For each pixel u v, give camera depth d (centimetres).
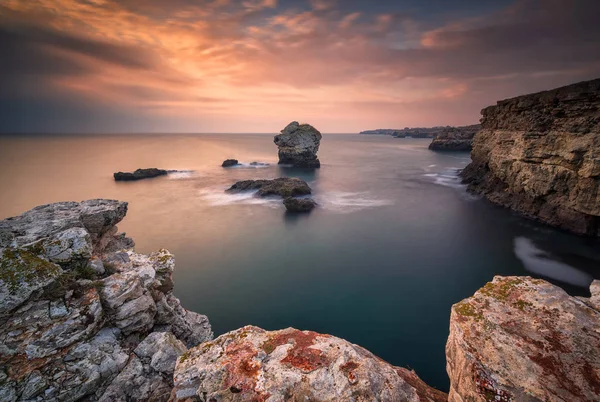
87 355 966
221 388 662
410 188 6831
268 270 3117
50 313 984
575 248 3312
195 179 8194
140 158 12781
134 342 1130
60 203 1574
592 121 3164
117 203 1641
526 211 4253
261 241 3881
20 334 916
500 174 4759
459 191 6278
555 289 657
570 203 3478
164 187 7038
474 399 520
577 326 571
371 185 7269
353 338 2105
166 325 1369
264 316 2359
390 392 655
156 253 1555
